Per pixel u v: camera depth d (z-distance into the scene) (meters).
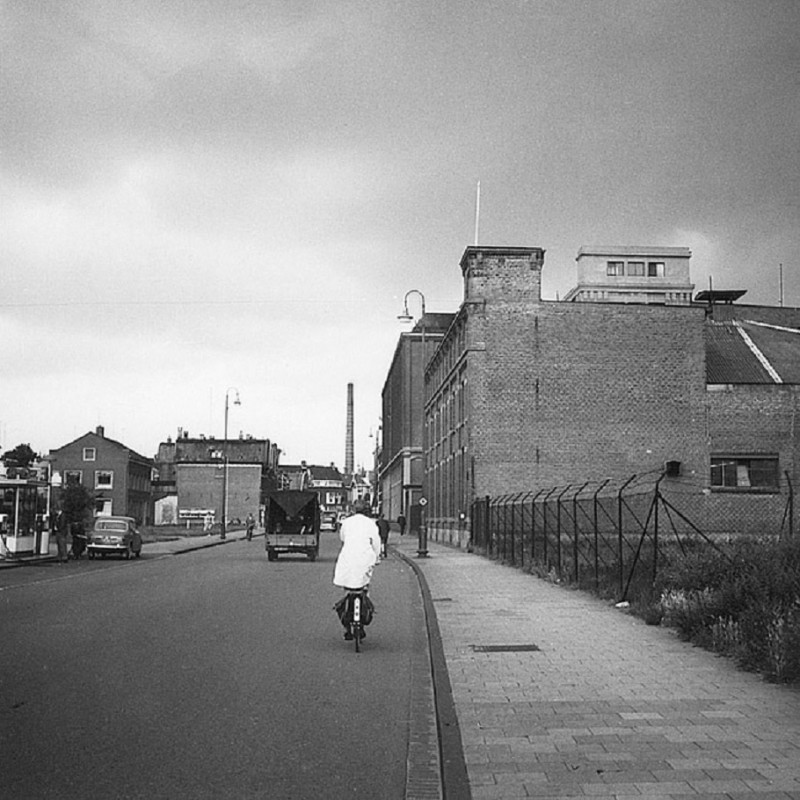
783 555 13.98
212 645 13.06
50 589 23.08
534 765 6.67
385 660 11.98
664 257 103.38
